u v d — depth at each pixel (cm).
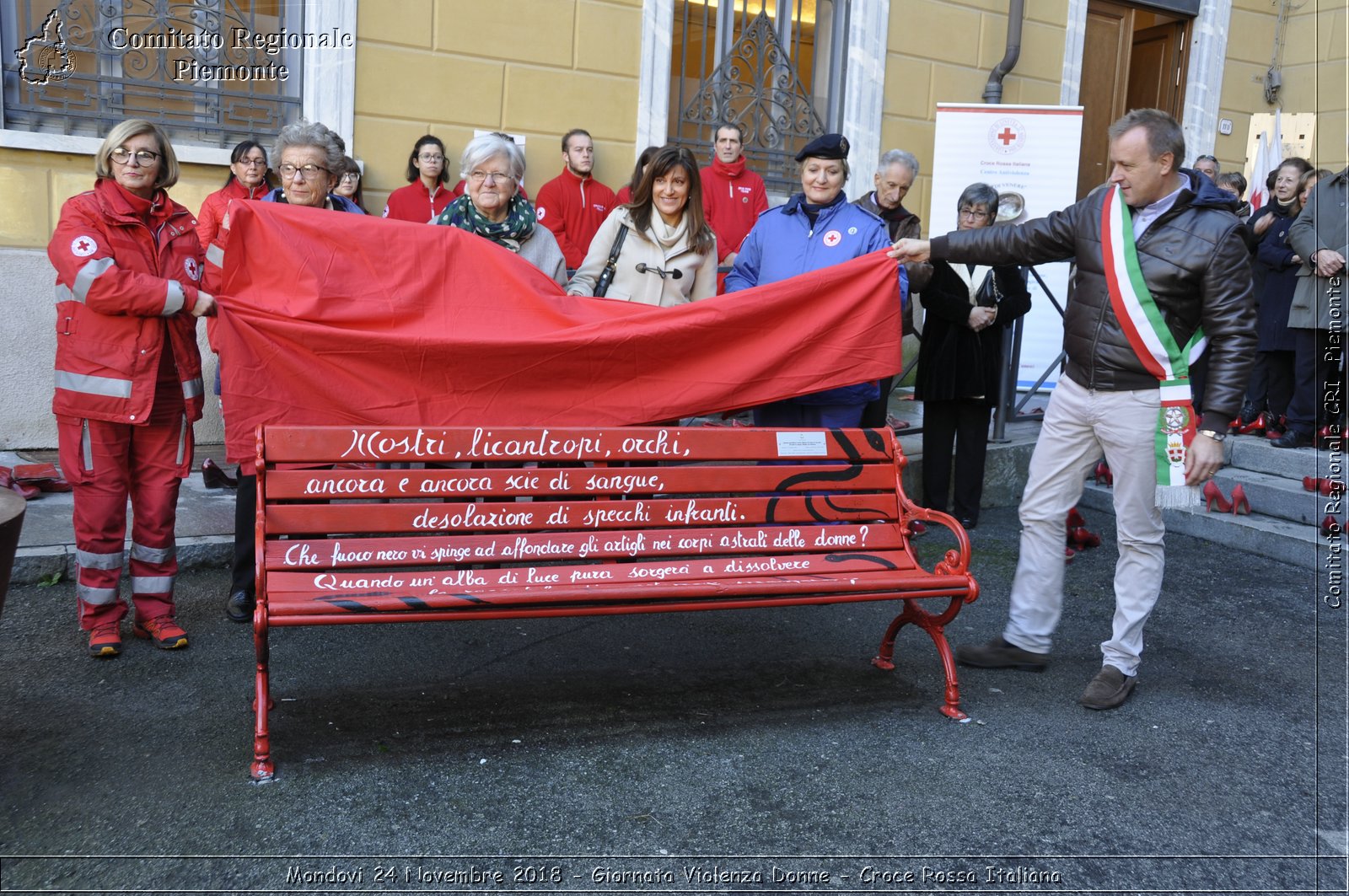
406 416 379
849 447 402
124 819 295
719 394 408
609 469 370
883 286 425
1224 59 1030
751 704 393
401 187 679
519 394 390
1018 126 775
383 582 336
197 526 524
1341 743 387
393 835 295
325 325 374
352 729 354
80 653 403
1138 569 406
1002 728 384
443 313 390
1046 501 427
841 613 501
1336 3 1016
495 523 356
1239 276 375
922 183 888
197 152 634
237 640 424
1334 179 676
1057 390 421
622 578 358
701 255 459
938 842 307
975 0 879
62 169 611
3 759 323
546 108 730
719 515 381
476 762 337
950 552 390
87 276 371
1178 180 390
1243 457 721
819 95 855
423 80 689
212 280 382
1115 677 411
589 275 455
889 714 391
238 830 293
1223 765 365
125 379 388
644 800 320
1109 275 389
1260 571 606
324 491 342
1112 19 986
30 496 544
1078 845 310
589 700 388
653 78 758
